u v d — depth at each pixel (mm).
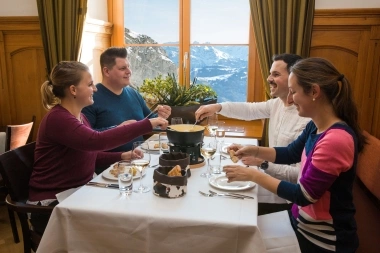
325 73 1304
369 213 1945
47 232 1319
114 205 1328
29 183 1753
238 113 2371
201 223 1205
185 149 1767
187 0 3332
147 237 1257
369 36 2730
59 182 1717
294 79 1353
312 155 1294
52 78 1700
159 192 1400
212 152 1701
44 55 3289
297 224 1421
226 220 1206
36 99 3445
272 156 1711
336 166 1212
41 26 3150
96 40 3357
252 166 1758
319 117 1358
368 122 2832
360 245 1629
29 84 3426
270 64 2836
